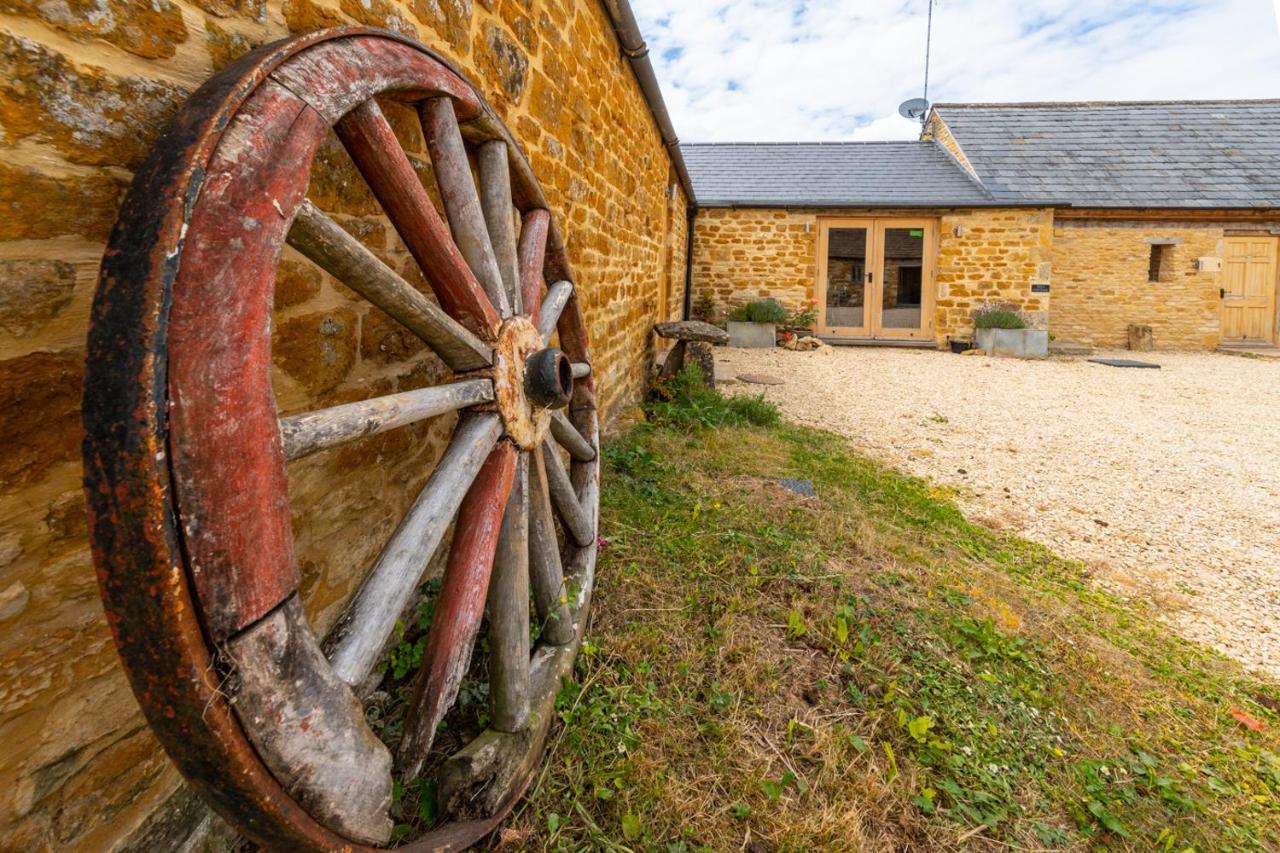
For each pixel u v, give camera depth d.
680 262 10.24
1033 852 1.39
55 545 0.80
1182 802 1.57
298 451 0.82
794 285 11.38
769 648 1.95
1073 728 1.81
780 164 13.02
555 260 2.05
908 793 1.48
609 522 2.66
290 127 0.81
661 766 1.46
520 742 1.32
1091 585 2.83
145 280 0.63
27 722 0.77
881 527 3.04
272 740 0.70
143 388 0.61
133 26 0.84
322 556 1.34
